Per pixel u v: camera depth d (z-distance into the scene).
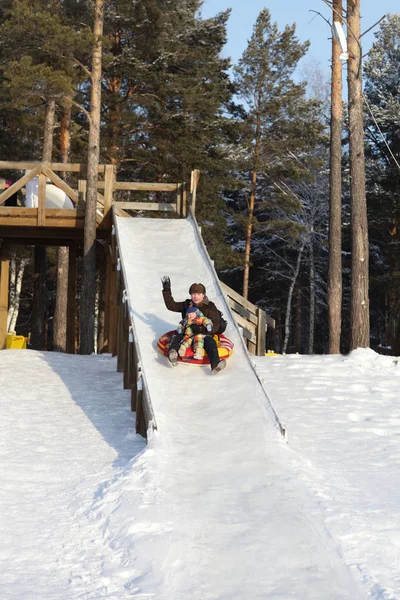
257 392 7.98
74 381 11.62
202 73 29.12
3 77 21.52
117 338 13.53
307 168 38.75
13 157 26.58
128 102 27.73
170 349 8.73
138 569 4.48
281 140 34.03
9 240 18.52
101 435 8.23
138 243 13.33
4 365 12.82
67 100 18.02
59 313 23.02
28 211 16.38
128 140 29.28
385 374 12.14
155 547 4.70
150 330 9.79
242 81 33.47
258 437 7.02
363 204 14.91
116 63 26.92
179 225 14.55
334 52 18.05
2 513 5.57
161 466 6.30
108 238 17.45
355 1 15.03
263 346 15.94
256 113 33.56
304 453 7.46
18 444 7.77
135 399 9.38
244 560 4.57
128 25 26.55
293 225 34.59
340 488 6.16
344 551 4.71
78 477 6.56
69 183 27.05
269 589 4.19
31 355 14.04
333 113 18.12
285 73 34.22
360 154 14.95
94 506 5.60
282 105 33.72
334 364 12.74
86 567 4.55
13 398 10.18
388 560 4.61
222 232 31.86
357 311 14.80
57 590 4.20
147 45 26.88
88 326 16.39
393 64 41.09
